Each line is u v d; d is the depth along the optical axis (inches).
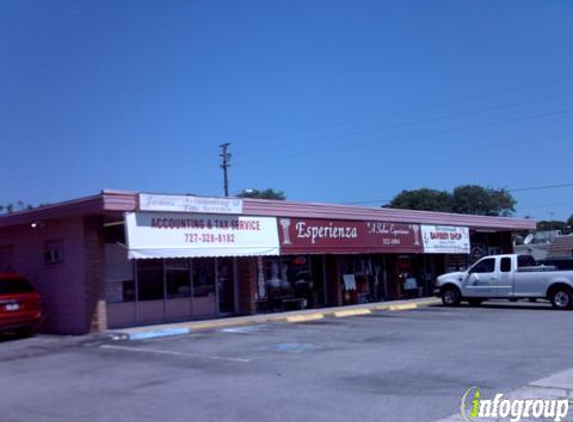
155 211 725.3
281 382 409.7
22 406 374.3
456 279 1035.3
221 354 538.3
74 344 641.6
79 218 737.0
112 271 780.0
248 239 832.9
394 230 1100.5
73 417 342.0
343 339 615.5
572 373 411.5
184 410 346.3
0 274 714.8
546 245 2172.7
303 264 1030.4
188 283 863.1
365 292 1148.5
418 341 583.8
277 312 943.0
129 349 594.2
